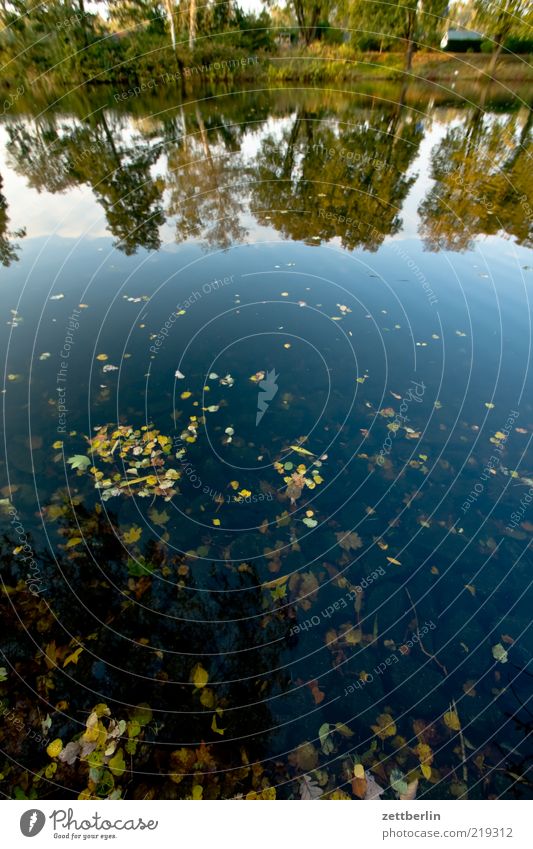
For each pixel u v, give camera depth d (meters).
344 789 2.73
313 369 5.95
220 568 3.84
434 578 3.79
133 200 11.66
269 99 23.00
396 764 2.82
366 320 6.96
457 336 6.63
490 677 3.22
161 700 3.06
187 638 3.39
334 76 26.84
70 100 20.69
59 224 10.18
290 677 3.20
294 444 4.90
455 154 15.16
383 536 4.08
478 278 8.23
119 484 4.38
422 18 25.42
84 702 3.03
